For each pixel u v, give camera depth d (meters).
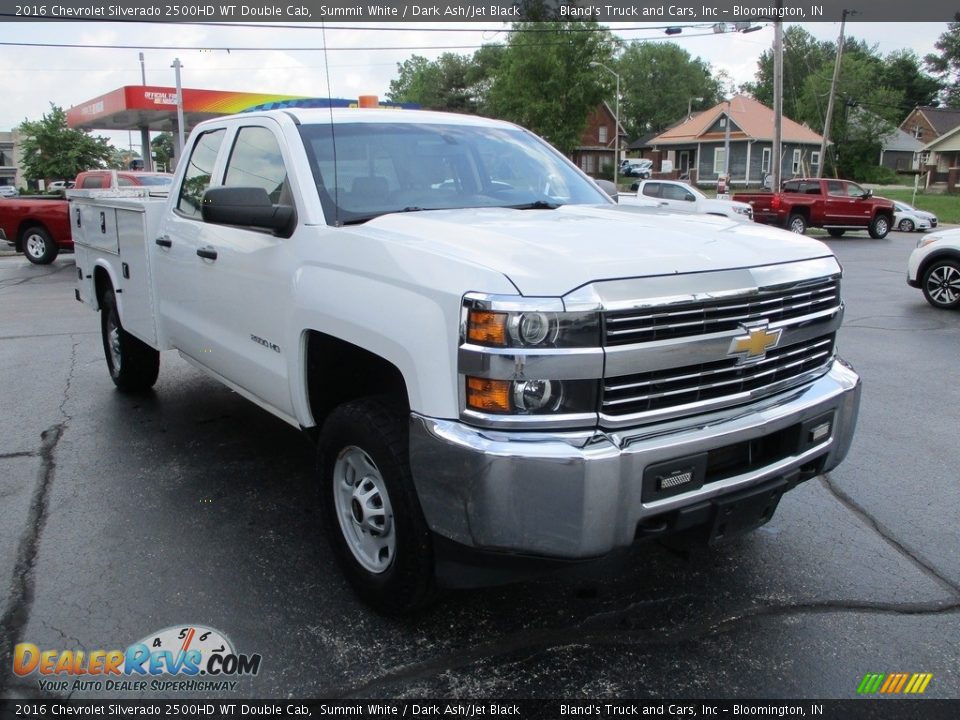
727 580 3.42
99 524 3.90
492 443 2.42
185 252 4.41
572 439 2.44
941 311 10.52
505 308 2.38
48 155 42.88
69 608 3.16
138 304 5.26
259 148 3.93
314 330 3.19
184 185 4.71
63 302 11.39
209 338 4.23
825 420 3.07
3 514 4.01
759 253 2.89
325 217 3.37
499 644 2.95
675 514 2.62
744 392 2.80
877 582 3.41
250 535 3.80
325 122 3.83
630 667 2.82
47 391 6.32
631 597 3.29
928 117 74.00
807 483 4.51
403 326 2.65
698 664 2.84
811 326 3.03
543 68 40.66
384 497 2.96
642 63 96.38
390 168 3.77
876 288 12.98
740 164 54.69
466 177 3.95
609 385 2.47
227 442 5.10
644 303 2.47
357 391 3.48
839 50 36.88
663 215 3.54
